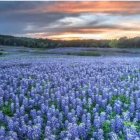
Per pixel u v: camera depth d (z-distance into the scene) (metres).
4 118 13.35
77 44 90.75
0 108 15.70
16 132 11.63
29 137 11.11
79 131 11.23
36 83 21.78
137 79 23.56
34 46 92.56
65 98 15.91
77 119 13.12
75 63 36.66
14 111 15.18
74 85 21.03
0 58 49.06
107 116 13.16
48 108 14.42
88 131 11.69
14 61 41.09
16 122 11.95
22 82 22.56
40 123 12.19
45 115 14.06
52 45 91.25
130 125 11.77
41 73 27.12
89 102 15.50
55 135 11.20
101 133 10.95
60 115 13.20
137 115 13.16
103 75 25.58
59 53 67.44
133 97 17.34
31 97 17.95
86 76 24.39
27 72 27.42
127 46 87.75
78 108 13.91
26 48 86.88
